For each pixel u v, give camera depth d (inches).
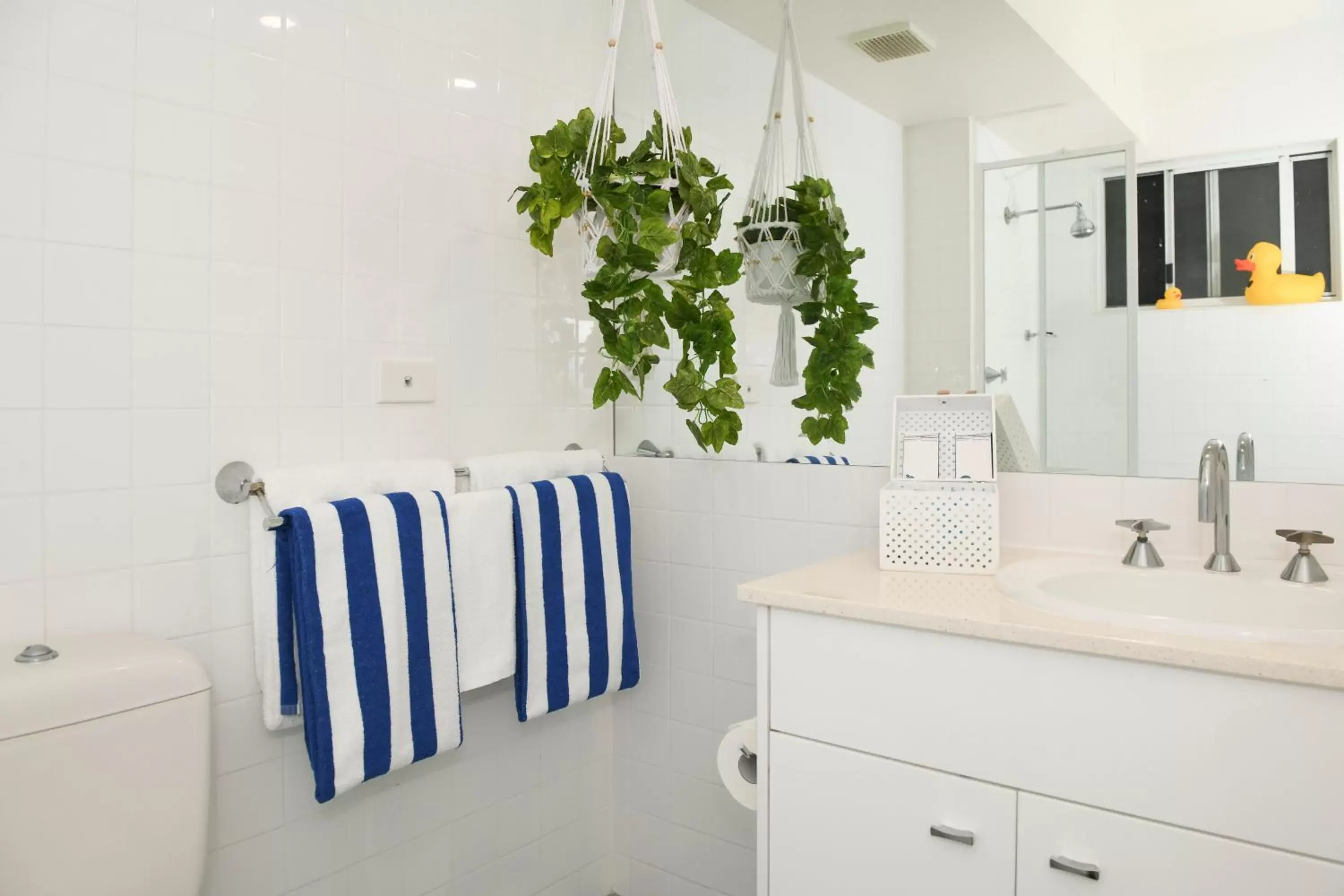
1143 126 59.6
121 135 52.5
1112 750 41.8
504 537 67.7
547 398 79.5
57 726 44.4
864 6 69.8
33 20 49.0
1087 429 61.7
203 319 56.2
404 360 67.4
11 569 48.7
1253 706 38.7
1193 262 58.2
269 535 56.9
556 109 80.4
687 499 80.0
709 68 79.5
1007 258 64.4
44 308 49.7
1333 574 52.2
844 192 71.3
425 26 69.1
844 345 70.6
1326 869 37.4
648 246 61.1
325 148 62.5
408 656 60.0
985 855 45.2
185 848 49.1
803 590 51.9
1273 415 56.0
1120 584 55.0
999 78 64.4
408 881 67.9
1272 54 55.6
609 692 75.9
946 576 56.2
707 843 79.0
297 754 60.9
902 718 47.7
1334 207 54.2
